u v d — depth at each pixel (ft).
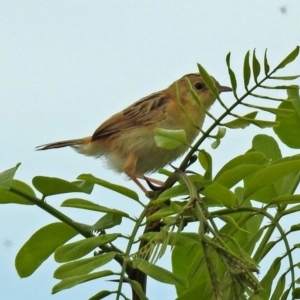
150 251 17.87
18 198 22.75
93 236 22.15
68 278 18.69
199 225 17.58
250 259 17.79
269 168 20.36
